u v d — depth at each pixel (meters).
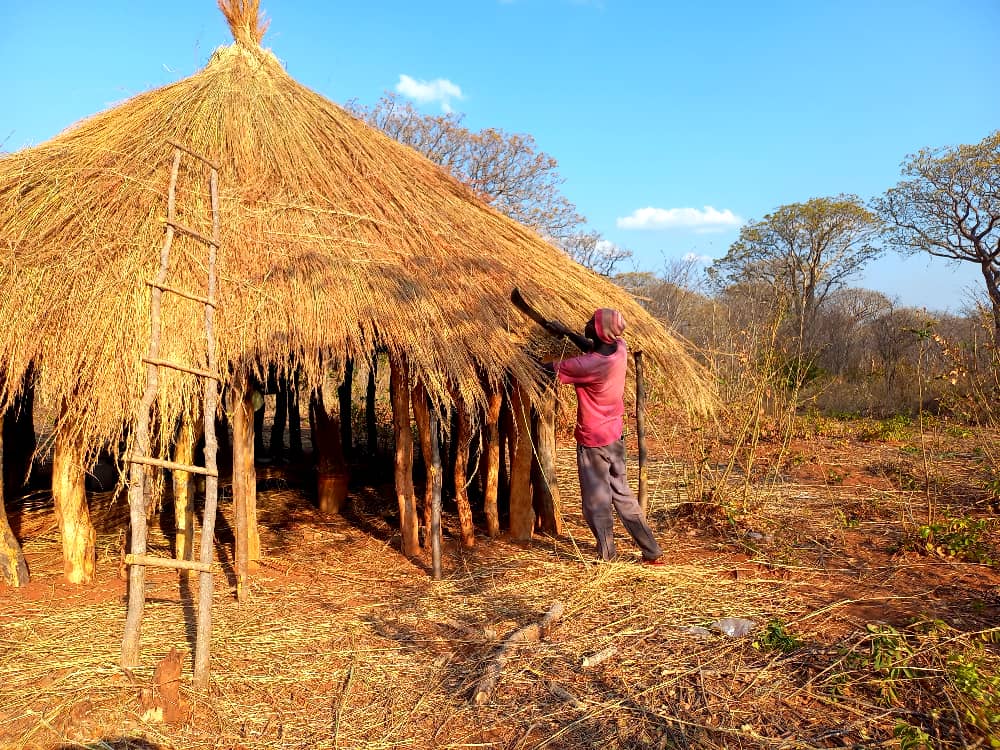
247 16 7.09
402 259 5.66
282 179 5.91
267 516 7.00
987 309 8.98
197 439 5.41
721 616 4.63
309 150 6.25
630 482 8.60
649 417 7.76
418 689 3.72
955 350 9.35
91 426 4.55
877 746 3.16
